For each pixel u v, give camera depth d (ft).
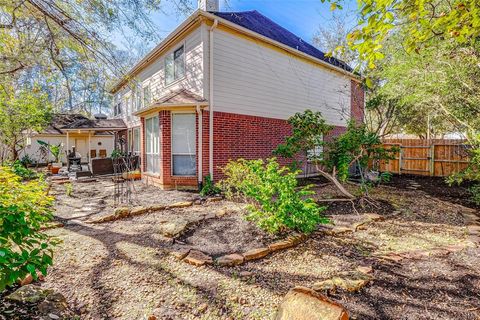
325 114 45.16
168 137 30.45
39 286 9.87
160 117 30.73
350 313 8.52
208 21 29.58
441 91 22.18
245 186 19.16
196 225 17.28
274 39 36.55
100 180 39.14
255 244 14.10
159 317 8.46
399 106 35.78
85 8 16.84
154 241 14.69
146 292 9.80
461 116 23.03
